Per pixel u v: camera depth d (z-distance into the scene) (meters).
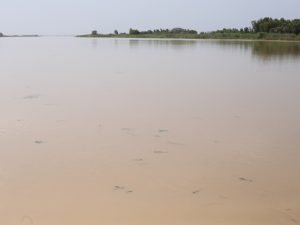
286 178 3.86
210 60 15.05
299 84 9.01
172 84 8.85
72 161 4.22
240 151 4.57
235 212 3.24
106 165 4.12
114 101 7.01
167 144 4.78
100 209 3.25
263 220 3.13
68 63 13.34
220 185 3.70
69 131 5.23
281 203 3.39
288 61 15.07
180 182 3.76
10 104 6.70
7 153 4.43
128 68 11.97
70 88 8.22
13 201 3.35
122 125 5.53
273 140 4.95
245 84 8.95
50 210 3.22
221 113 6.23
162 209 3.26
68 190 3.56
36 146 4.66
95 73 10.66
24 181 3.73
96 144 4.75
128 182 3.74
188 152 4.53
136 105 6.71
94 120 5.76
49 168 4.04
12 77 9.68
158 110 6.38
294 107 6.66
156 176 3.88
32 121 5.67
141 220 3.10
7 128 5.33
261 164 4.20
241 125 5.57
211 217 3.16
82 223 3.04
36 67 11.98
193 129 5.37
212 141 4.90
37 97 7.29
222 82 9.21
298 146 4.73
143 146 4.70
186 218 3.14
